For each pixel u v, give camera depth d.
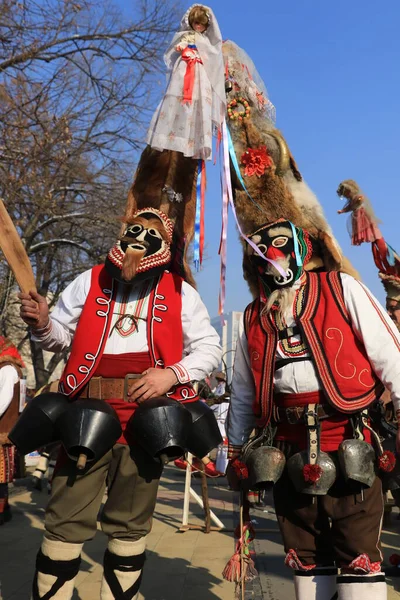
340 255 3.18
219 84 3.02
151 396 2.74
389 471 2.60
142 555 2.79
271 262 2.82
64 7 12.05
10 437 2.77
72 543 2.67
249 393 3.05
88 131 13.95
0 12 11.20
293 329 2.79
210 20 3.06
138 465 2.75
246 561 3.02
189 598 3.89
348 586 2.56
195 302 3.03
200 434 2.87
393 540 5.54
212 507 7.46
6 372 5.68
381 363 2.67
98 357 2.82
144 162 3.25
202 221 2.98
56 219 14.58
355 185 3.55
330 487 2.63
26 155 12.11
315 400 2.69
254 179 3.17
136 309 2.90
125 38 13.68
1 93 11.41
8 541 5.43
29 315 2.75
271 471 2.70
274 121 3.36
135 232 2.91
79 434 2.56
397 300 4.09
